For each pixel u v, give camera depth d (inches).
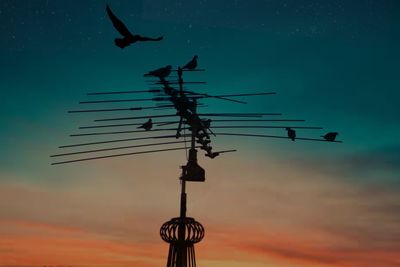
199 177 189.2
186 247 185.9
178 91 194.2
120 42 156.0
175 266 184.7
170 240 188.1
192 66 195.6
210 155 213.3
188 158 196.1
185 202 189.0
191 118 197.0
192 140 195.0
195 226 188.7
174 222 189.0
